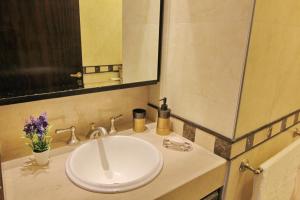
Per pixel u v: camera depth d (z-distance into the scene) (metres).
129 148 1.15
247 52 0.88
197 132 1.13
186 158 1.02
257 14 0.85
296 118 1.43
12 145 1.00
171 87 1.24
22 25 0.90
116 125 1.32
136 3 1.17
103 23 1.10
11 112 0.97
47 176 0.87
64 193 0.79
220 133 1.03
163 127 1.22
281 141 1.35
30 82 0.95
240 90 0.92
